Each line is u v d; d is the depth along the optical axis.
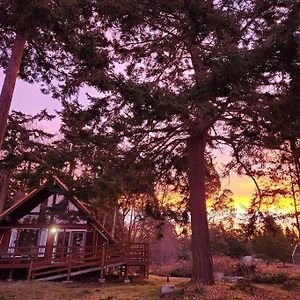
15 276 21.70
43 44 12.04
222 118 13.57
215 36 12.12
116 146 13.14
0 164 12.34
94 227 24.09
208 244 14.84
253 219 17.44
